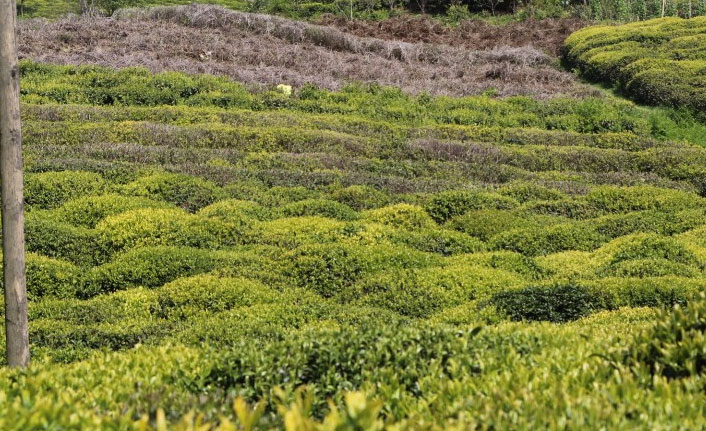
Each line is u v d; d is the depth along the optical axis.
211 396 9.09
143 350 12.12
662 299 19.36
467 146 40.91
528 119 48.34
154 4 77.25
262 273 22.44
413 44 65.31
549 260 24.70
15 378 10.07
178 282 20.88
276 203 30.53
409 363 10.28
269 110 47.22
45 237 24.12
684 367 9.11
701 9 75.44
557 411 7.74
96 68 49.91
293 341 11.15
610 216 29.73
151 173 31.64
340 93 50.88
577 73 60.97
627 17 75.81
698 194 35.56
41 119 40.84
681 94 50.50
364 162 37.56
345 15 76.44
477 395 8.74
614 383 8.67
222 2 82.75
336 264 22.92
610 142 44.12
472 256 24.25
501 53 63.81
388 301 20.62
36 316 19.19
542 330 11.84
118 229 25.09
